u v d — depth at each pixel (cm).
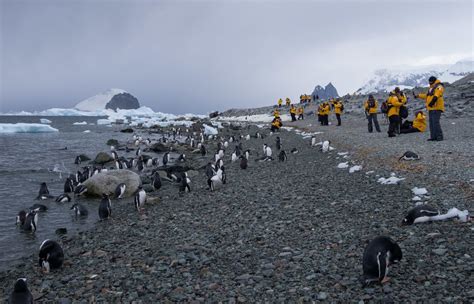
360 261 750
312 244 884
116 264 934
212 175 1889
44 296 798
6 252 1163
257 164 2438
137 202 1505
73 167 2936
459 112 3316
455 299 565
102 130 7975
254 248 918
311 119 5725
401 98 2516
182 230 1161
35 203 1806
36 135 6425
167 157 2855
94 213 1603
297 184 1588
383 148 1967
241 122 7606
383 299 595
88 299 754
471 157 1442
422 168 1373
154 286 777
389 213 1005
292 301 644
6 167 2905
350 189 1339
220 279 771
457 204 955
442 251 717
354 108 5706
